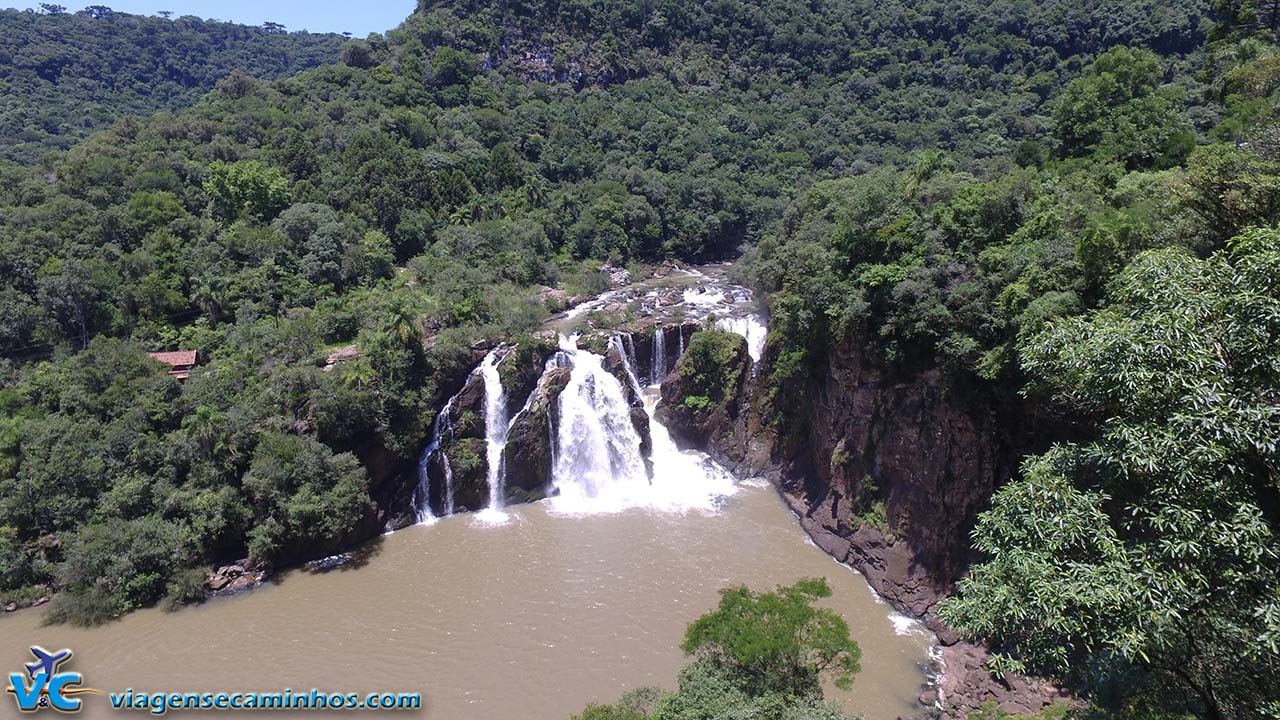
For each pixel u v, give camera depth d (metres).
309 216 75.44
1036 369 29.08
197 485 47.59
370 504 51.34
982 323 38.72
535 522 53.66
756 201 111.81
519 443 57.09
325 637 40.47
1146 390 19.25
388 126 98.25
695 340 63.75
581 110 122.12
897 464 44.41
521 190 101.12
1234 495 18.22
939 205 44.28
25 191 69.81
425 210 90.19
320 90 104.69
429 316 64.38
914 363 43.25
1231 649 18.36
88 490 46.34
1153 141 54.38
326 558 48.94
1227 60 57.81
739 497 56.78
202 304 64.75
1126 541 20.75
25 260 60.59
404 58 116.12
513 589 44.69
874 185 50.53
